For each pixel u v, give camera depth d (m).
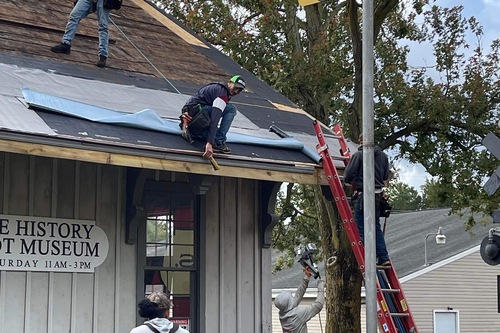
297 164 19.94
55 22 23.75
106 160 16.62
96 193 19.86
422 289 54.59
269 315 22.69
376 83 42.34
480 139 41.69
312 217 51.34
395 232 71.00
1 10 22.98
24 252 18.50
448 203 43.88
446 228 65.56
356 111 37.56
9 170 18.55
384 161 20.31
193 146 18.41
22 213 18.62
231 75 25.95
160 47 25.80
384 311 18.81
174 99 21.45
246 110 23.23
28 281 18.55
